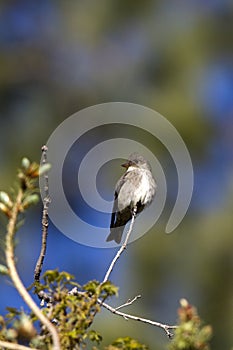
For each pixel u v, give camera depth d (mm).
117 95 17891
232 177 16766
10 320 3307
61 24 19312
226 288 14844
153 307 14328
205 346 3068
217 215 15641
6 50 19500
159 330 12953
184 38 18344
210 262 15008
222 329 14312
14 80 19141
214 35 18547
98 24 18812
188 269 14844
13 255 3031
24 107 18734
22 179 3029
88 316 3428
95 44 18766
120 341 3402
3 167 16812
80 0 19266
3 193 3039
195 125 16969
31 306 3012
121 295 14227
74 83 18531
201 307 14617
